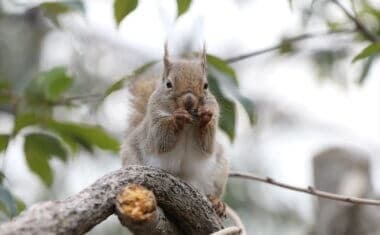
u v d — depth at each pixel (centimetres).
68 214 615
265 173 1634
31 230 589
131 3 898
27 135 1026
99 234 1505
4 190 912
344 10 1173
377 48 971
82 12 1080
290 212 1582
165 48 952
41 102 1117
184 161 924
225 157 962
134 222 666
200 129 909
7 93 1120
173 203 736
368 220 1242
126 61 1856
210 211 764
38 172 1059
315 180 1316
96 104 1198
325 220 1278
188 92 905
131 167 708
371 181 1303
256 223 1551
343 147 1334
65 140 1055
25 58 1739
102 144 1059
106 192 663
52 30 1756
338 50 1417
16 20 1716
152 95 940
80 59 1794
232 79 981
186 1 916
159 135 916
